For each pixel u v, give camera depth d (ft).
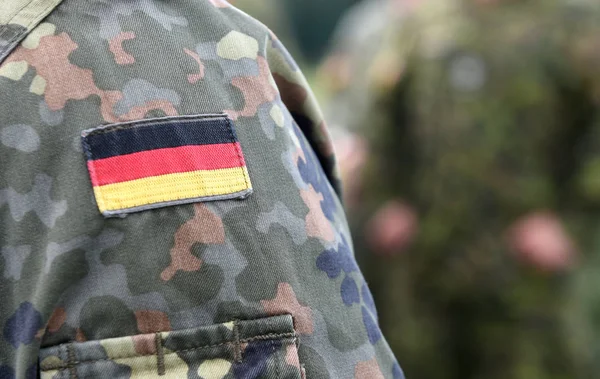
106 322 2.12
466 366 6.65
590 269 6.41
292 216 2.33
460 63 6.55
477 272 6.46
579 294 6.42
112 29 2.29
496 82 6.45
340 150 6.98
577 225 6.42
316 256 2.35
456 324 6.64
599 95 6.25
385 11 7.30
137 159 2.17
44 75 2.18
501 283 6.41
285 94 2.73
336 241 2.45
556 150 6.47
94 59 2.23
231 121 2.31
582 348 6.44
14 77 2.16
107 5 2.32
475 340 6.55
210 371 2.15
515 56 6.42
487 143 6.45
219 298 2.18
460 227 6.52
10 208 2.13
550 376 6.40
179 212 2.18
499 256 6.41
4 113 2.14
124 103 2.20
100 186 2.12
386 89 6.84
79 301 2.11
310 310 2.28
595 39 6.32
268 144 2.36
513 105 6.41
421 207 6.73
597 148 6.33
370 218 6.86
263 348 2.19
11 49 2.18
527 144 6.41
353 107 7.12
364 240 6.89
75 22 2.26
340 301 2.37
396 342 6.72
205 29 2.43
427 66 6.68
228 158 2.27
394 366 2.48
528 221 6.36
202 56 2.37
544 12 6.44
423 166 6.75
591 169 6.30
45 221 2.13
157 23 2.35
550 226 6.32
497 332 6.46
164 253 2.16
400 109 6.91
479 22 6.58
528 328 6.40
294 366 2.20
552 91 6.38
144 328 2.14
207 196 2.21
